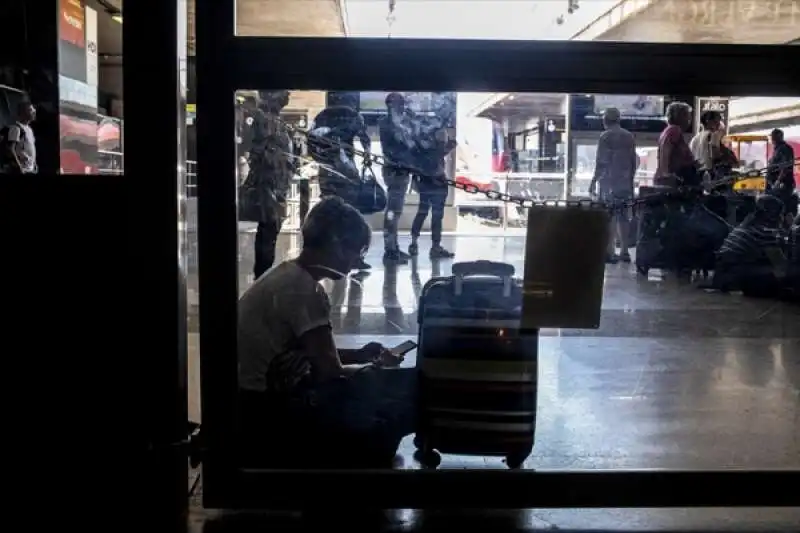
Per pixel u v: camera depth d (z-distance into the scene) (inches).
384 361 127.3
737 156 160.9
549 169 143.9
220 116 98.3
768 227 190.9
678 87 101.5
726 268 195.3
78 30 165.3
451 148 133.3
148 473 102.6
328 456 110.3
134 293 100.7
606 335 201.8
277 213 113.3
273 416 109.3
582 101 140.4
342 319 161.2
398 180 131.7
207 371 102.0
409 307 158.1
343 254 114.0
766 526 107.2
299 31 110.8
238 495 103.6
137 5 96.1
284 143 115.1
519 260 118.6
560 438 137.1
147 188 98.8
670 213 176.9
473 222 146.2
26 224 99.6
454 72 100.3
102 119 159.3
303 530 103.7
